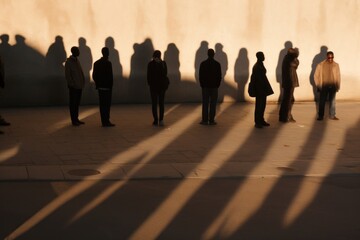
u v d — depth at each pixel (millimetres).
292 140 10281
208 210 6156
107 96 11164
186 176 7512
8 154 8609
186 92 15086
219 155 8891
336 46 16000
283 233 5504
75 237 5270
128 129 11039
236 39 15258
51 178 7227
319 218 5977
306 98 16016
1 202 6254
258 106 11453
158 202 6398
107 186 7000
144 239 5266
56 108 13812
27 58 13766
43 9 13719
